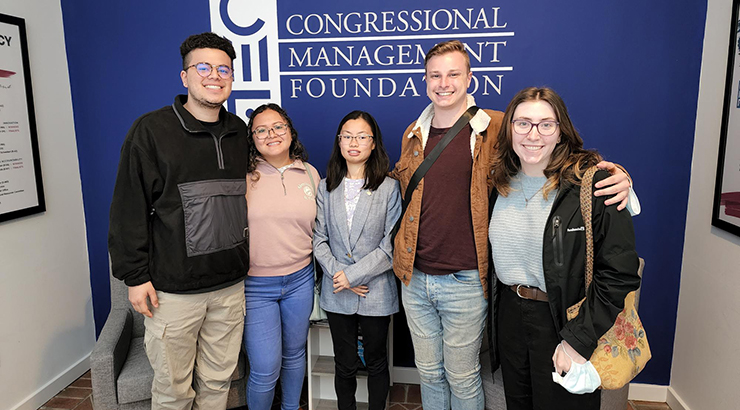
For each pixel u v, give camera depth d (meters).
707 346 2.20
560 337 1.50
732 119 1.97
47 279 2.63
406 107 2.55
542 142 1.42
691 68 2.30
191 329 1.86
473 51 2.44
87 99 2.77
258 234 1.97
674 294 2.49
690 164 2.37
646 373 2.59
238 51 2.61
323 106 2.61
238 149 1.93
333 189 2.09
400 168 1.98
